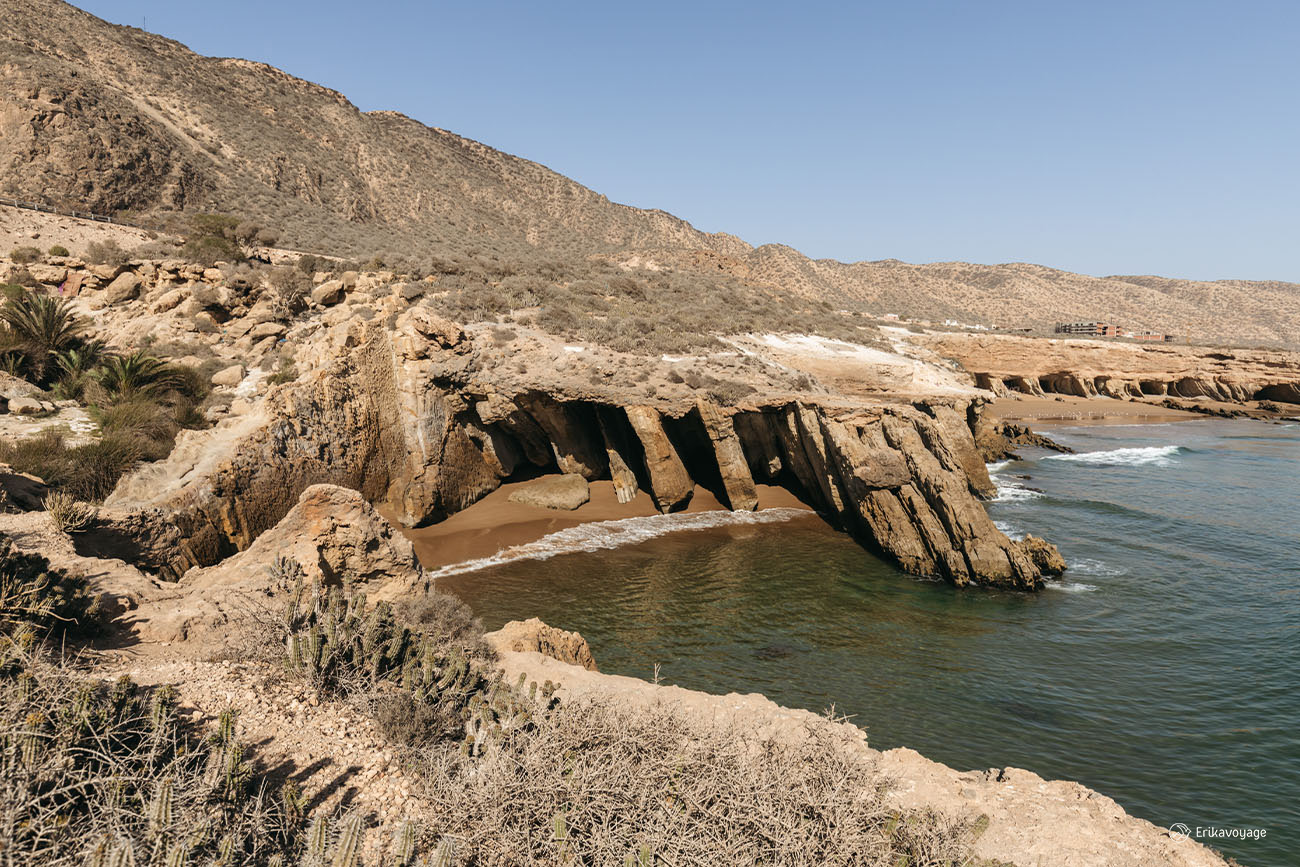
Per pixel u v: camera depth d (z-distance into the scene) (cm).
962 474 2597
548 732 656
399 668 829
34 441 2022
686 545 2819
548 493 3234
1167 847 744
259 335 3369
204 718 634
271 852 480
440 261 4834
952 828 633
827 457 3092
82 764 484
